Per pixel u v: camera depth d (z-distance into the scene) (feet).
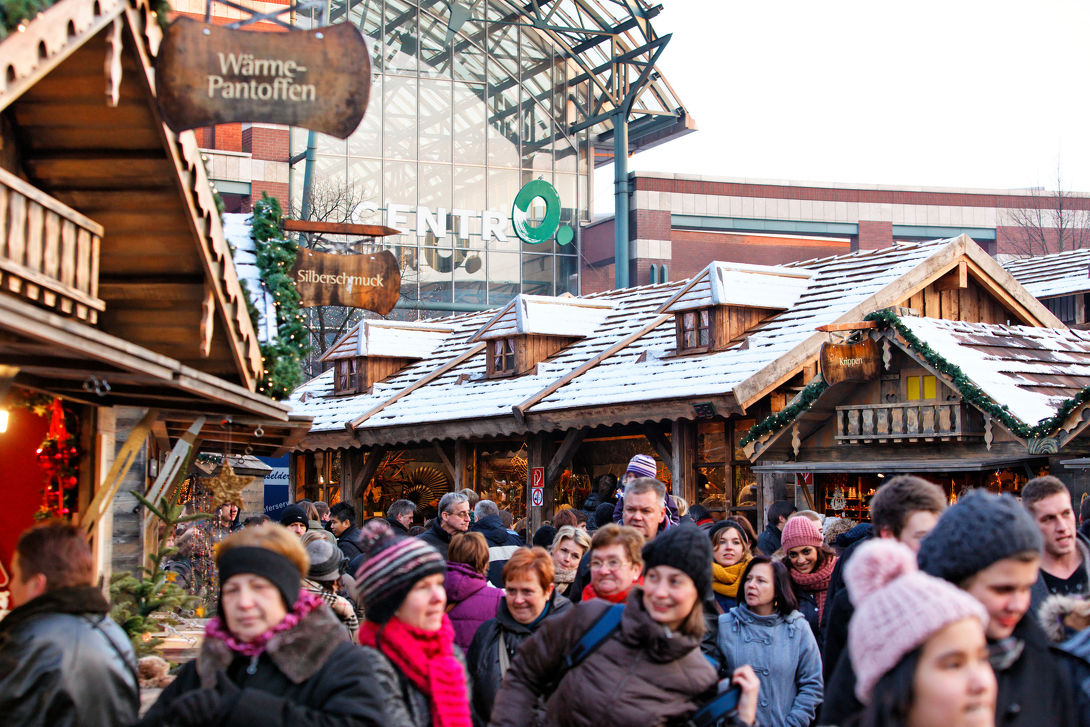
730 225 182.29
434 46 161.17
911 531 14.56
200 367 31.48
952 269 64.39
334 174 154.71
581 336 81.05
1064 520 16.24
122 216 26.02
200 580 43.11
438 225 159.22
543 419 69.92
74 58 21.18
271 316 34.55
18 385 24.85
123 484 34.88
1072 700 11.57
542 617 19.19
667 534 14.58
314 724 11.59
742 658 20.03
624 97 163.32
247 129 155.84
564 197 167.94
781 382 59.00
